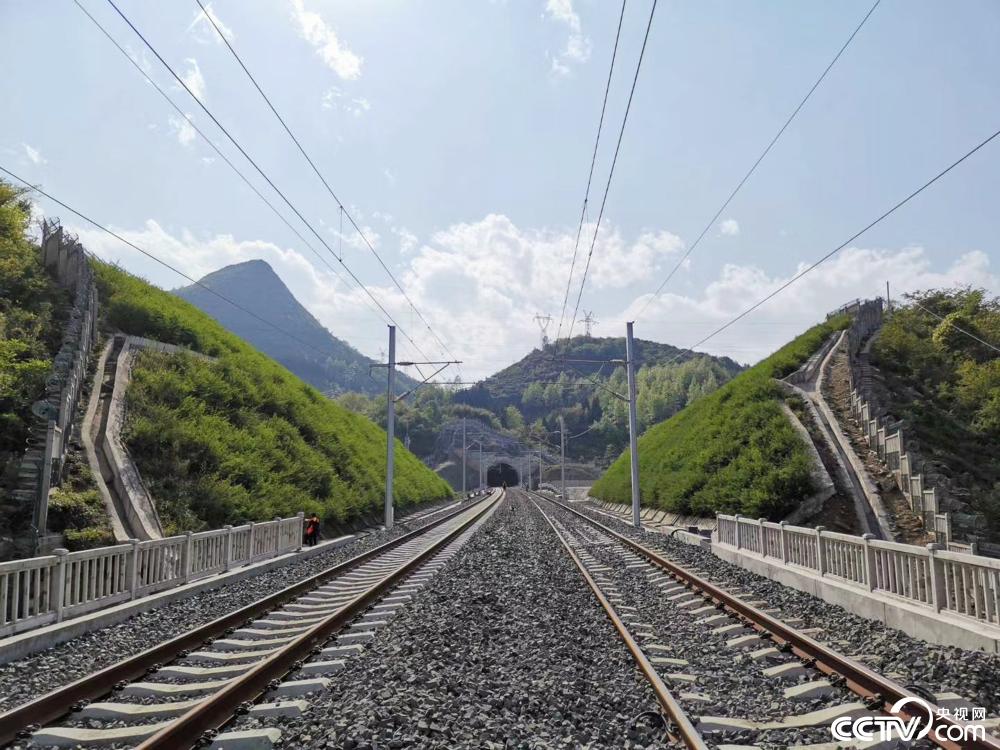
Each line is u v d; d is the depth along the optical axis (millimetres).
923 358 41719
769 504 27672
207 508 22609
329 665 8078
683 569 16469
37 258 30938
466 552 22141
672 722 6059
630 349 38062
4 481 17875
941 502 23672
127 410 24453
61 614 10859
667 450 47500
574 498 99750
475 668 8055
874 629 10430
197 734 5816
